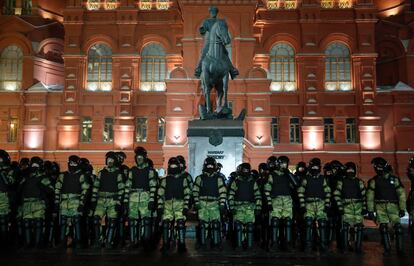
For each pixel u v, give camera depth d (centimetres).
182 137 3688
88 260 1116
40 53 4519
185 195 1267
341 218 1327
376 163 1327
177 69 3750
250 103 3734
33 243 1322
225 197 1262
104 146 4216
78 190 1332
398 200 1294
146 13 4369
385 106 4238
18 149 4225
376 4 4925
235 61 3822
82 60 4309
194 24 3844
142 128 4294
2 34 4400
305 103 4203
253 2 3862
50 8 4850
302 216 1348
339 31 4278
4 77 4388
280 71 4325
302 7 4275
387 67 4606
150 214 1295
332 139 4219
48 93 4309
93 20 4359
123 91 4244
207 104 1769
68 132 4225
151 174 1307
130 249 1288
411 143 4134
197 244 1328
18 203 1365
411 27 4506
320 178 1327
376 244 1550
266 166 1415
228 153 1706
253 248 1326
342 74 4300
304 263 1100
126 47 4300
